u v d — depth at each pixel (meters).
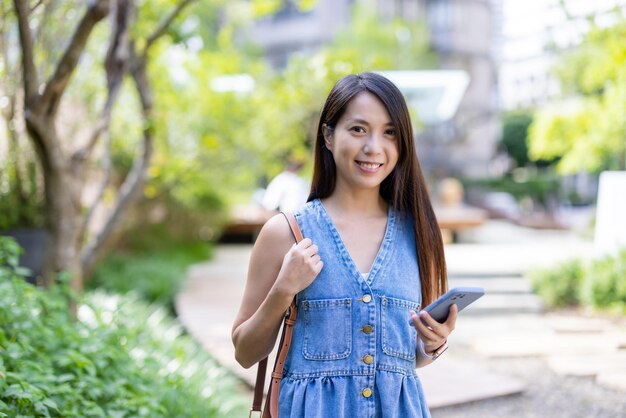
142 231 10.02
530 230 17.44
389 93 1.82
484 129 29.33
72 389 2.79
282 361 1.78
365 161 1.80
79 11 4.68
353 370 1.73
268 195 8.55
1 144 4.95
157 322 5.52
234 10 9.93
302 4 7.43
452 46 30.09
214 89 8.28
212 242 12.60
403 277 1.83
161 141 7.64
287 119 8.38
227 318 6.69
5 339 2.85
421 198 1.91
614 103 7.90
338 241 1.80
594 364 5.34
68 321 3.61
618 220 7.32
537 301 7.48
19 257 4.82
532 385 4.97
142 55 4.94
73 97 5.72
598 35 6.66
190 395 3.51
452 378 4.95
